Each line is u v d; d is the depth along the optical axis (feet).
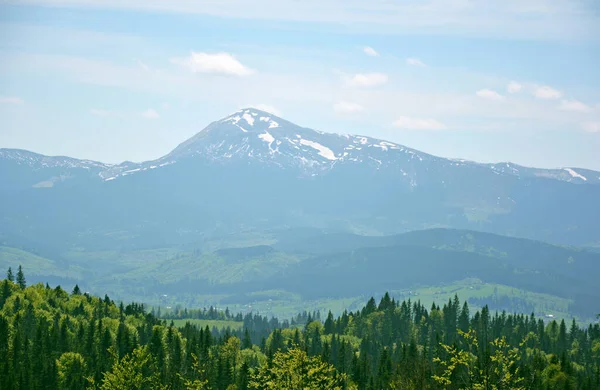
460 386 334.24
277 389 388.57
